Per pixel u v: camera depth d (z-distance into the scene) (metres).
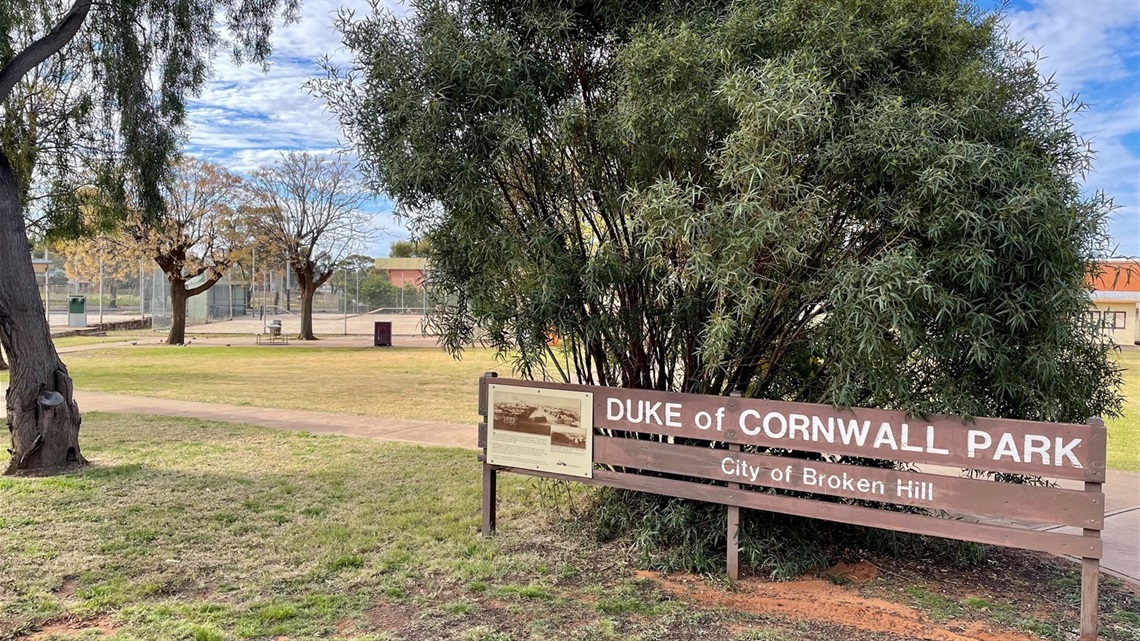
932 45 3.79
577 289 4.20
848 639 3.44
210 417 10.23
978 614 3.75
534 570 4.32
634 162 4.06
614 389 4.39
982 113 3.64
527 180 4.54
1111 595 4.05
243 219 27.00
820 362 4.28
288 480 6.52
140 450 7.82
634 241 4.16
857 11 3.72
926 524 3.63
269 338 30.77
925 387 3.79
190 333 33.59
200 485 6.30
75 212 8.97
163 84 8.46
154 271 35.31
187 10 8.16
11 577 4.15
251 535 4.96
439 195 4.38
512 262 4.09
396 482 6.47
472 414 10.95
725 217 3.36
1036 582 4.24
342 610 3.74
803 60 3.50
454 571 4.29
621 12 4.43
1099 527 3.32
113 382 14.66
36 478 6.50
